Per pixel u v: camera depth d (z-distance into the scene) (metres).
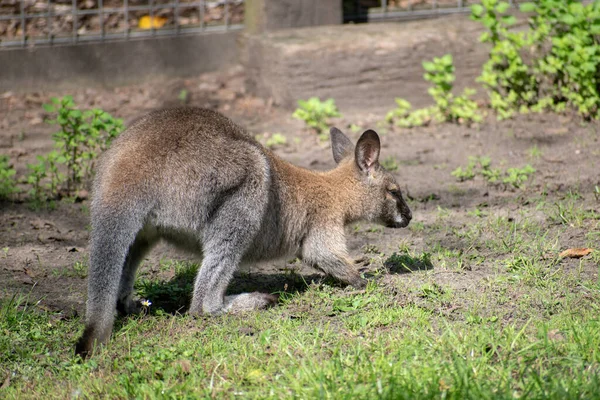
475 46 16.61
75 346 7.26
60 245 10.45
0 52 17.30
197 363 6.88
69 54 17.67
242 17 19.17
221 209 7.94
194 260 9.79
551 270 8.58
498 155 13.39
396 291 8.35
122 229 7.45
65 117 12.24
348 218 9.26
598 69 14.73
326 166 13.29
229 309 8.20
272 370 6.60
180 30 18.19
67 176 12.75
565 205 10.77
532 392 5.90
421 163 13.33
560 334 6.94
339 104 16.53
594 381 5.92
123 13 19.12
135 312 8.38
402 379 6.11
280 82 16.52
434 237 10.12
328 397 5.92
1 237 10.66
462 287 8.34
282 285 9.25
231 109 16.67
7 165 13.29
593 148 13.25
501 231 10.01
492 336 6.90
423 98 16.72
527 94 15.44
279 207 8.61
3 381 7.00
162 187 7.67
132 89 17.84
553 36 15.20
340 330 7.48
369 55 16.45
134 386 6.48
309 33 17.20
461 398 5.76
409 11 18.53
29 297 8.67
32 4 18.64
